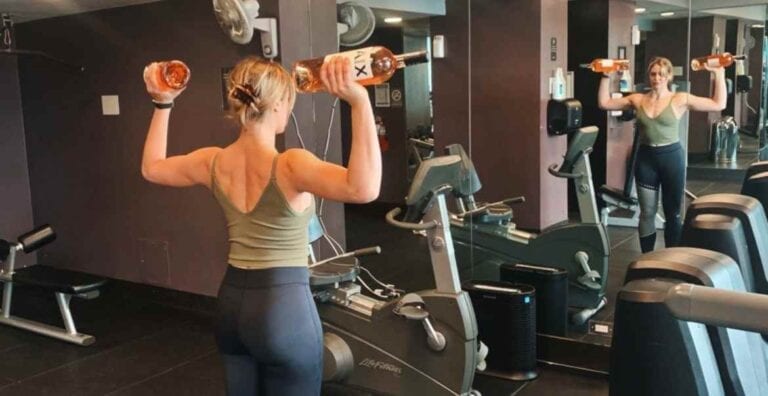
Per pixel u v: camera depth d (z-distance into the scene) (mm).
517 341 3414
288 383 1890
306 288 1895
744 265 1928
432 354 2957
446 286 2922
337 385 3326
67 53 4906
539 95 3762
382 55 1592
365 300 3217
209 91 4176
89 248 5137
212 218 4379
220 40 4074
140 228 4773
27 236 4516
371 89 4039
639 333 1322
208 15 4102
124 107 4664
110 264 5027
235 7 3600
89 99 4871
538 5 3684
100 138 4875
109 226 4969
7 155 5348
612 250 3586
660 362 1305
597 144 3623
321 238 4105
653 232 3514
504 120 3830
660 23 3443
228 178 1876
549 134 3732
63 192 5234
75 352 4008
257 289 1825
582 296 3592
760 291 2008
